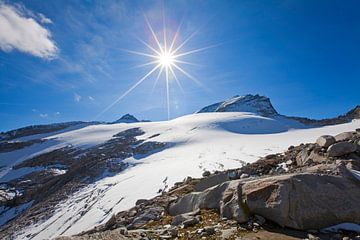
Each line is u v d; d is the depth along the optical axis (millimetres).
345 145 12602
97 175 72438
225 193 10680
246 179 11148
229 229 8695
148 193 40562
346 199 8609
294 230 8266
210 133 127000
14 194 83312
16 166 125438
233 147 85375
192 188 17641
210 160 61719
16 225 50781
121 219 15273
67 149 138375
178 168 54625
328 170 9766
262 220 8852
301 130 136500
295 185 8883
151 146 105750
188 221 9844
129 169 72062
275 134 121938
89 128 199500
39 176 99750
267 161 17125
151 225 11711
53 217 46219
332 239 7637
